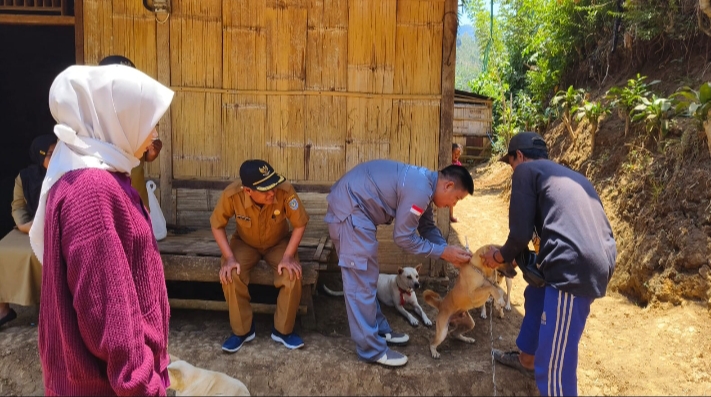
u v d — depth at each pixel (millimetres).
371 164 3471
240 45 4500
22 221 3928
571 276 2721
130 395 1513
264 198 3367
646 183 4754
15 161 8781
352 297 3385
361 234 3324
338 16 4461
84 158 1622
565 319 2762
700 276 3764
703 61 5438
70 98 1644
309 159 4609
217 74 4535
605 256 2752
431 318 4219
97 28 4492
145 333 1665
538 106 9641
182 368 2740
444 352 3662
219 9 4469
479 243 6336
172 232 4410
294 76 4527
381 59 4504
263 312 3879
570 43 8328
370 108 4555
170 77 4527
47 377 1626
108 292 1499
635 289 4352
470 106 12789
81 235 1498
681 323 3652
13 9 4996
